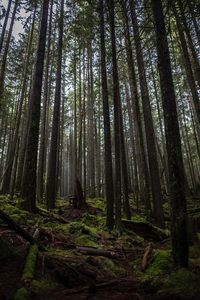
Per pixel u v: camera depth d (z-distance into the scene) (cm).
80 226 915
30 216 949
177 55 1928
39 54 1120
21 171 1859
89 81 2694
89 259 629
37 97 1088
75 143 2492
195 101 1338
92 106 2567
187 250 538
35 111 1075
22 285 464
